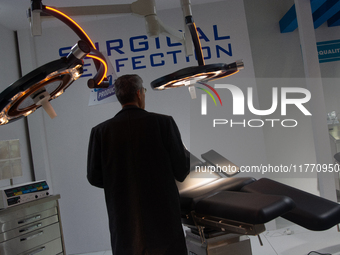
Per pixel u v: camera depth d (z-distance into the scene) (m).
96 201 3.89
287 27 4.38
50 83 1.10
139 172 1.56
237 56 3.92
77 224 3.89
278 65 4.64
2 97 0.99
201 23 3.96
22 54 3.90
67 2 3.46
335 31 4.94
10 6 3.29
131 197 1.55
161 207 1.55
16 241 2.42
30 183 2.71
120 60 3.98
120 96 1.68
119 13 1.51
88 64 3.96
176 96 3.94
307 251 2.90
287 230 3.52
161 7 3.92
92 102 3.93
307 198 1.75
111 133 1.61
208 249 1.88
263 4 4.70
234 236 1.93
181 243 1.57
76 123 3.93
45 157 3.87
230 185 2.06
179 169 1.64
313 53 3.29
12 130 3.60
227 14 3.94
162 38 3.97
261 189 1.96
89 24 4.00
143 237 1.53
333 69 4.91
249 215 1.42
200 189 2.06
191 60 3.95
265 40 4.67
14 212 2.43
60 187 3.91
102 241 3.87
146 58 3.97
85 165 3.91
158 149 1.59
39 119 3.85
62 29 3.98
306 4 3.34
